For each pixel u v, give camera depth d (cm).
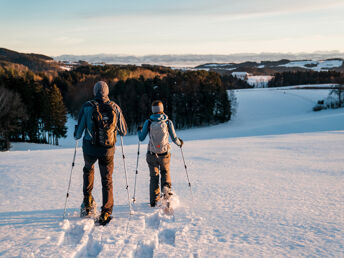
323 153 1030
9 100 4128
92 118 340
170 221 355
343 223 336
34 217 361
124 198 458
